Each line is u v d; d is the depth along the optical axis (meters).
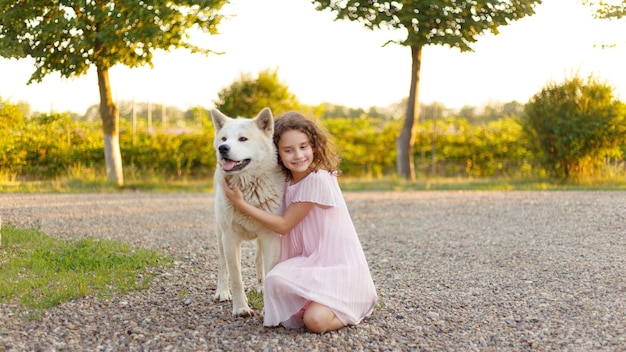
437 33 14.66
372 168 19.41
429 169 19.12
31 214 8.80
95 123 18.02
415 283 5.17
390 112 34.22
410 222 8.84
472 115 29.08
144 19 12.50
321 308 3.68
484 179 16.98
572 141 13.91
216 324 3.92
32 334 3.64
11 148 15.88
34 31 12.90
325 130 4.05
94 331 3.73
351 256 3.96
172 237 7.25
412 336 3.73
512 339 3.66
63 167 16.80
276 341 3.56
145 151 17.50
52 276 4.95
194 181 16.91
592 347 3.47
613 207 9.18
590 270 5.38
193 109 19.34
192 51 13.37
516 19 14.70
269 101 18.64
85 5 12.94
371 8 14.67
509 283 5.06
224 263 4.55
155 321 3.96
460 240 7.18
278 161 3.97
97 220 8.52
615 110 13.69
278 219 3.80
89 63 13.68
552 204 9.98
